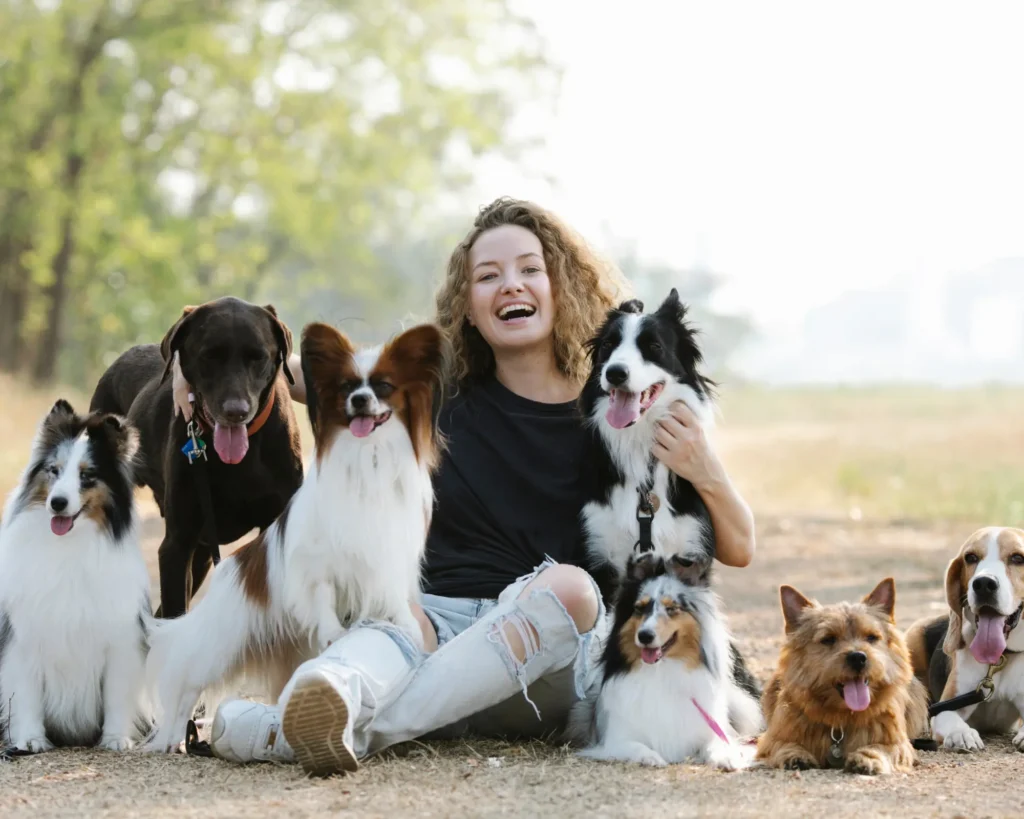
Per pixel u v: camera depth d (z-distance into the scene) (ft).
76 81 111.75
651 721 20.01
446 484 22.58
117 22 113.29
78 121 111.45
